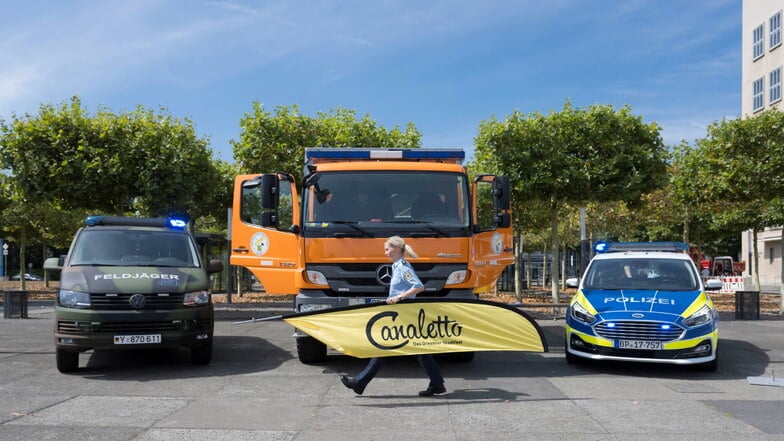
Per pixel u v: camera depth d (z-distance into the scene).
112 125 18.23
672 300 9.40
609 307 9.32
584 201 18.38
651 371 9.30
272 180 9.33
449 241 8.86
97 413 6.60
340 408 6.89
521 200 18.44
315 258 8.84
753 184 17.92
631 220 28.77
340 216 8.95
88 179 17.81
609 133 17.81
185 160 18.56
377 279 8.77
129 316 8.55
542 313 18.73
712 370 9.15
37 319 16.86
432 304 7.84
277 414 6.61
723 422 6.38
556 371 9.23
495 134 17.66
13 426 6.07
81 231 9.98
